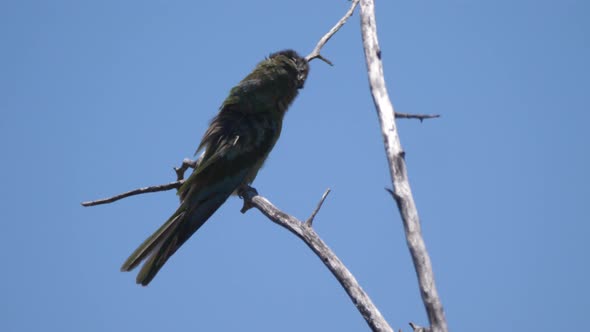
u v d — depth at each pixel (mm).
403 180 8508
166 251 13828
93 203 12312
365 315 9195
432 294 7930
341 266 9734
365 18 9609
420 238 8211
